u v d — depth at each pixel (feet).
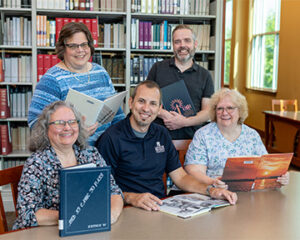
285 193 7.21
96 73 9.25
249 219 5.80
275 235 5.21
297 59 26.18
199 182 7.39
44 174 5.97
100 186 5.18
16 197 6.62
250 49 36.76
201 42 15.51
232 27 41.04
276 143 23.45
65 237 5.01
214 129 8.62
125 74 15.10
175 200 6.65
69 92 7.63
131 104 7.63
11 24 14.48
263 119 32.53
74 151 6.52
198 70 11.35
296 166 21.58
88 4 14.46
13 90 15.05
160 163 7.77
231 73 41.70
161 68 11.39
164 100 10.94
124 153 7.61
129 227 5.40
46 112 6.09
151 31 15.07
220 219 5.78
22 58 14.65
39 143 6.13
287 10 27.76
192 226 5.47
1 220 6.20
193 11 15.20
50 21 14.32
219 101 8.38
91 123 7.84
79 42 8.45
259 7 34.86
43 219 5.49
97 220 5.17
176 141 9.12
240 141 8.61
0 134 14.32
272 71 31.91
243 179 7.13
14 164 15.10
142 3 14.74
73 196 5.03
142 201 6.30
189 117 10.91
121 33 15.10
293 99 26.78
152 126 7.82
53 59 14.47
